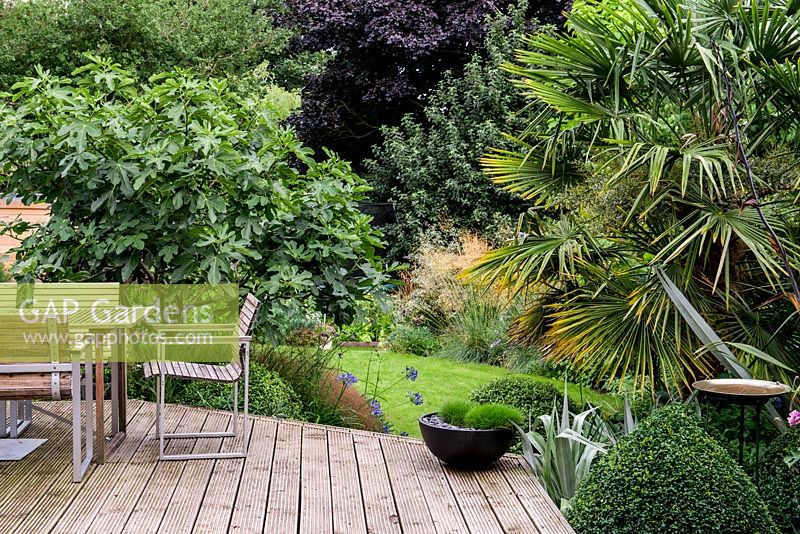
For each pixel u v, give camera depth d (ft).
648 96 16.25
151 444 14.87
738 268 15.06
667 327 14.14
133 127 17.26
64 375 12.39
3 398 12.05
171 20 40.06
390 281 19.70
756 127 15.69
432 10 47.96
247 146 18.63
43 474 12.92
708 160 13.41
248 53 42.83
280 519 11.21
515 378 18.20
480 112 42.01
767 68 14.14
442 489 12.67
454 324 30.94
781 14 14.26
